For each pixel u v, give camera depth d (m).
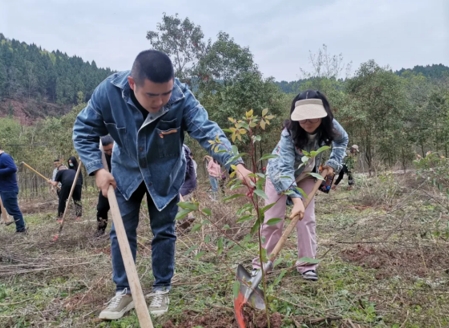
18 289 3.53
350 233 4.79
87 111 2.64
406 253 3.68
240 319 2.26
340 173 9.61
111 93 2.56
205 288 3.08
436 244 3.71
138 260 3.94
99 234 5.67
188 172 5.96
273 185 3.08
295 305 2.67
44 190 17.67
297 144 3.05
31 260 4.36
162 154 2.65
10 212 6.79
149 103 2.29
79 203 7.75
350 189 9.99
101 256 4.38
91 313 2.84
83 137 2.61
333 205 7.64
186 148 5.91
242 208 2.07
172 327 2.51
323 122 3.04
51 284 3.61
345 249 3.97
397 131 19.58
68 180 7.51
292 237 4.73
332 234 4.89
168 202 2.75
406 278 3.10
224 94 18.59
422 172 4.61
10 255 4.54
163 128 2.57
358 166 18.59
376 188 7.89
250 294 2.36
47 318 2.85
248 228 4.73
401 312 2.54
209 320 2.55
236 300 2.30
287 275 3.28
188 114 2.62
